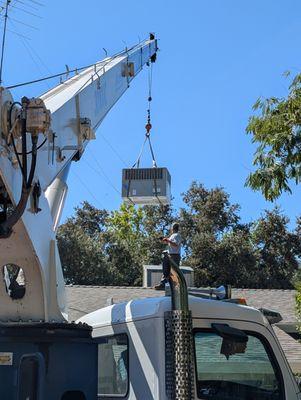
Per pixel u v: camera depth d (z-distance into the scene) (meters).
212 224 39.19
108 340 5.00
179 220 39.75
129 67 9.83
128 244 39.66
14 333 3.97
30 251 4.61
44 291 4.80
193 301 4.57
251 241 38.53
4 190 4.01
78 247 34.12
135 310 4.69
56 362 4.03
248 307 4.86
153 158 11.05
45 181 4.92
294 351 15.33
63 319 5.05
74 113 6.18
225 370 4.53
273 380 4.73
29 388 3.56
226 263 36.19
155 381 4.27
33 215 4.59
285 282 37.66
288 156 7.48
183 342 4.07
